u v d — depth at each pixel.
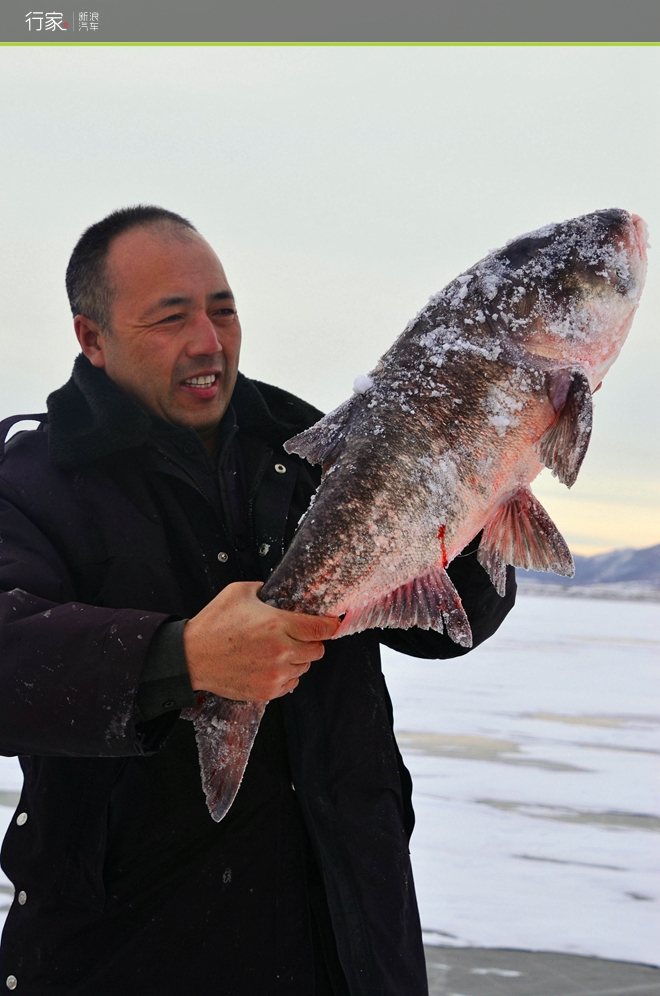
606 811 5.03
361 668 2.07
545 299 1.97
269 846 1.93
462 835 4.62
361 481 1.88
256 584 1.74
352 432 1.95
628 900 3.89
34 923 1.89
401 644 2.31
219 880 1.89
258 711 1.78
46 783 1.89
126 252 2.07
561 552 1.99
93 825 1.85
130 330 2.06
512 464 1.95
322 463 2.01
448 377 1.93
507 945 3.47
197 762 1.92
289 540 2.14
